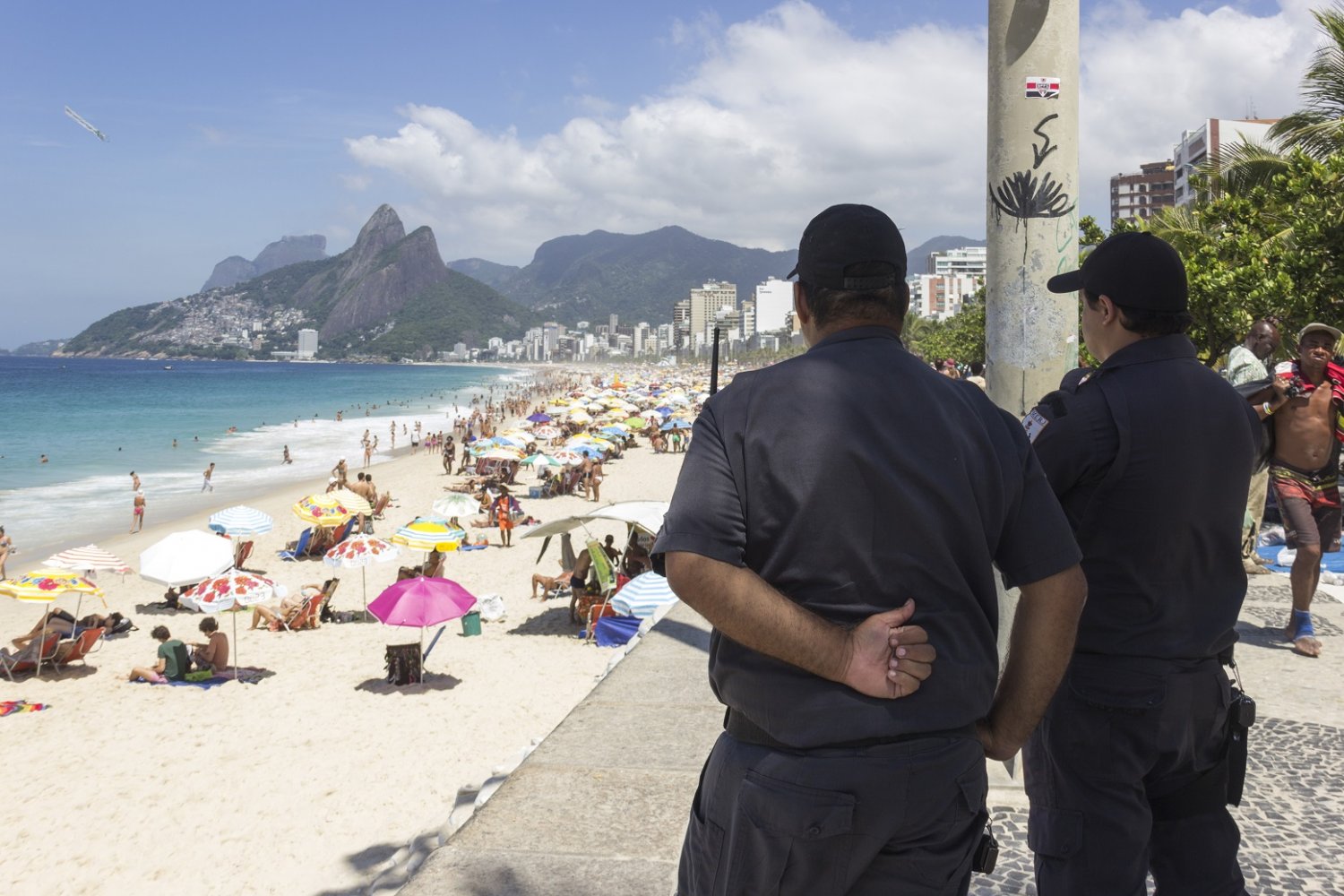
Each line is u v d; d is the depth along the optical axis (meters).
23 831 9.55
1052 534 1.59
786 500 1.46
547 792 3.32
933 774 1.43
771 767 1.45
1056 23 3.17
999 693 1.66
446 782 10.70
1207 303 15.62
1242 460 2.18
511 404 104.69
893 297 1.63
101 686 14.09
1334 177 14.21
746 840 1.45
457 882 2.71
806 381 1.51
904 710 1.42
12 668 14.62
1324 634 5.38
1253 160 20.53
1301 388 5.04
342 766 11.13
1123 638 2.10
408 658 14.07
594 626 16.33
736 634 1.43
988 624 1.53
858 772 1.40
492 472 41.94
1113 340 2.26
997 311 3.32
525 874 2.75
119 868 8.87
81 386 161.12
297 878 8.67
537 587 19.48
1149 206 174.38
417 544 18.92
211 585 14.79
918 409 1.51
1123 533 2.10
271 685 14.04
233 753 11.55
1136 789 2.10
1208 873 2.16
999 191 3.28
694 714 4.13
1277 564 7.45
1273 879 2.83
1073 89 3.22
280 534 28.80
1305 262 13.95
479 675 14.45
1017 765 3.44
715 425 1.55
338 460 54.47
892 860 1.44
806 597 1.47
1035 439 2.22
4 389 147.00
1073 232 3.25
